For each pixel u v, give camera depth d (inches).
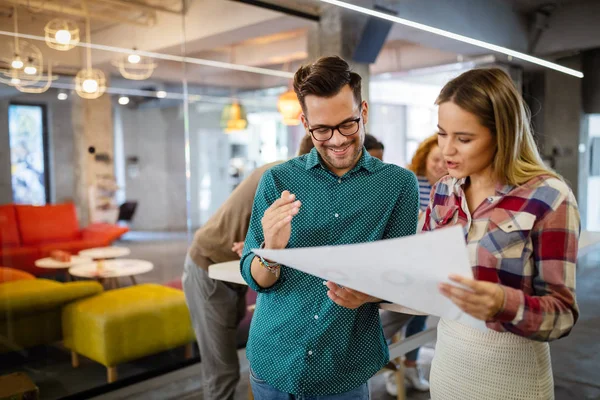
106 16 205.0
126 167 365.1
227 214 94.6
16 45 191.5
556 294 38.6
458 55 285.9
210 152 403.2
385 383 121.0
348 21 194.4
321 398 51.3
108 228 268.7
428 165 108.8
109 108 299.4
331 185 51.6
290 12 191.2
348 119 47.1
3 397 90.4
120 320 122.7
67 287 134.9
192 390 121.2
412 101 385.7
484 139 40.8
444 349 48.4
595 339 142.8
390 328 98.8
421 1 200.5
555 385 116.4
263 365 53.3
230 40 220.5
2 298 127.3
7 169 247.6
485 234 42.6
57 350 135.0
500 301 35.1
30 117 256.2
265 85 356.8
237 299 99.7
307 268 38.8
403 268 34.0
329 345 50.5
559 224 39.4
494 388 44.5
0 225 223.1
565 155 286.0
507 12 236.4
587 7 229.6
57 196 270.7
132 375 125.6
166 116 383.6
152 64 286.5
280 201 45.7
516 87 41.3
